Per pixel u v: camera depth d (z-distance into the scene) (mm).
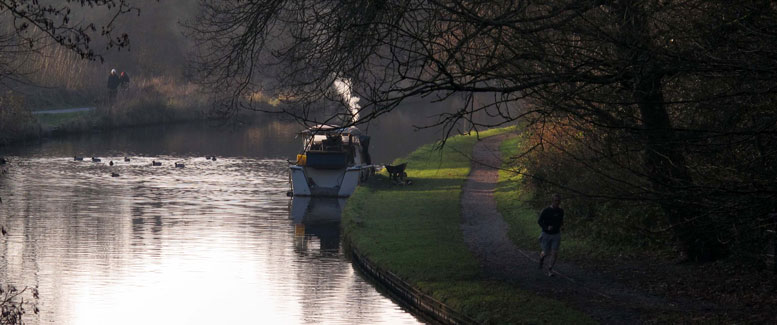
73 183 42656
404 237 26281
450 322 18328
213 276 24000
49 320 19578
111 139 64312
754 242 19062
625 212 22953
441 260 22734
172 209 35625
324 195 39906
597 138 12398
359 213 31266
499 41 11273
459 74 11508
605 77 11477
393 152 59312
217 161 53719
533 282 20062
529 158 26562
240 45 15539
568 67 11344
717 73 11523
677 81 12930
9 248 27359
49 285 22797
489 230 27359
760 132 10789
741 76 10914
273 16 15883
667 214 16797
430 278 20844
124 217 33469
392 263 22719
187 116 77812
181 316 20141
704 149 12008
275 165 52125
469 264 22203
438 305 18906
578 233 24812
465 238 26016
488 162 47938
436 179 41438
